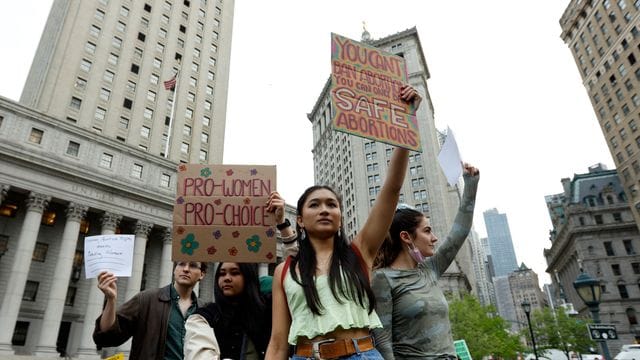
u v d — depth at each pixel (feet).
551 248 324.39
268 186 12.75
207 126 175.73
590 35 217.56
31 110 108.27
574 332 164.14
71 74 137.69
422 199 236.02
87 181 112.78
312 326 6.97
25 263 95.40
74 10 146.41
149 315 13.26
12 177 100.42
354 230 248.52
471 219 12.81
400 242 12.46
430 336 10.00
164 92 163.94
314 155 354.95
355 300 7.25
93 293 103.04
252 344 11.46
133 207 120.88
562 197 330.54
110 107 144.36
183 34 183.11
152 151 151.33
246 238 12.05
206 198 12.51
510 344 140.97
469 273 292.61
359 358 6.54
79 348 97.40
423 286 10.83
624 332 197.36
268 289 12.47
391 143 10.18
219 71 191.01
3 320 87.81
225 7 210.59
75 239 106.11
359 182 254.27
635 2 185.78
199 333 9.75
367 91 10.92
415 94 11.39
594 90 215.92
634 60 187.93
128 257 12.36
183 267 14.49
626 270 212.23
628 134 193.06
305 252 8.08
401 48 290.15
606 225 224.12
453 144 13.55
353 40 11.51
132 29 162.40
